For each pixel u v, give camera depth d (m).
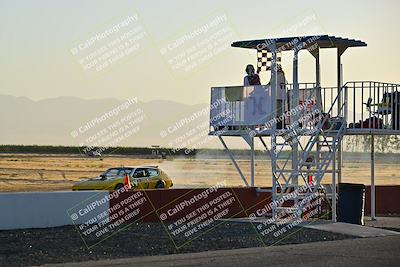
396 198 49.31
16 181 83.56
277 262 24.27
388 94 39.25
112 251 26.91
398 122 39.75
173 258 25.11
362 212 38.41
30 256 25.27
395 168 183.12
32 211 33.59
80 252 26.47
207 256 25.67
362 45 41.41
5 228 32.66
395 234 33.22
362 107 38.97
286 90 40.03
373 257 25.62
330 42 40.25
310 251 27.17
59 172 110.44
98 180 53.84
